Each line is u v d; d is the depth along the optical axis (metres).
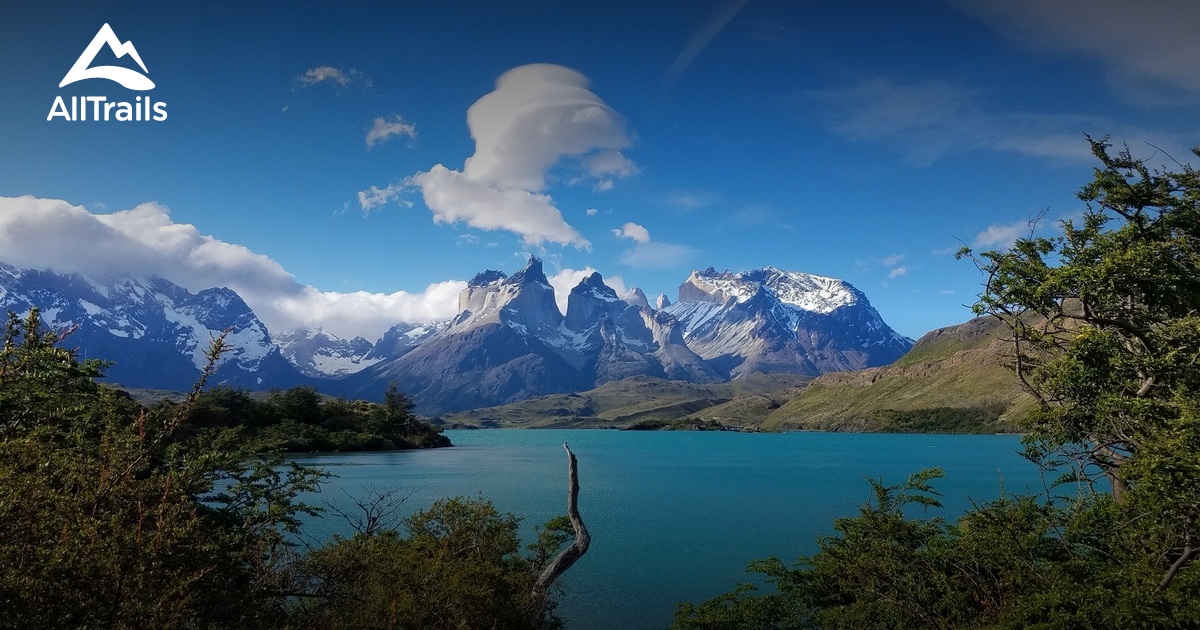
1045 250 23.56
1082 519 20.25
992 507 26.17
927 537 28.14
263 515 20.05
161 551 10.56
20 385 13.71
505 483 105.81
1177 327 19.30
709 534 61.84
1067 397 22.23
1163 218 22.48
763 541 58.47
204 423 131.12
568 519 27.14
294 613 16.97
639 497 91.62
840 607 24.59
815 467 152.25
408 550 20.31
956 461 162.38
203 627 12.60
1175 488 15.45
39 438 12.92
